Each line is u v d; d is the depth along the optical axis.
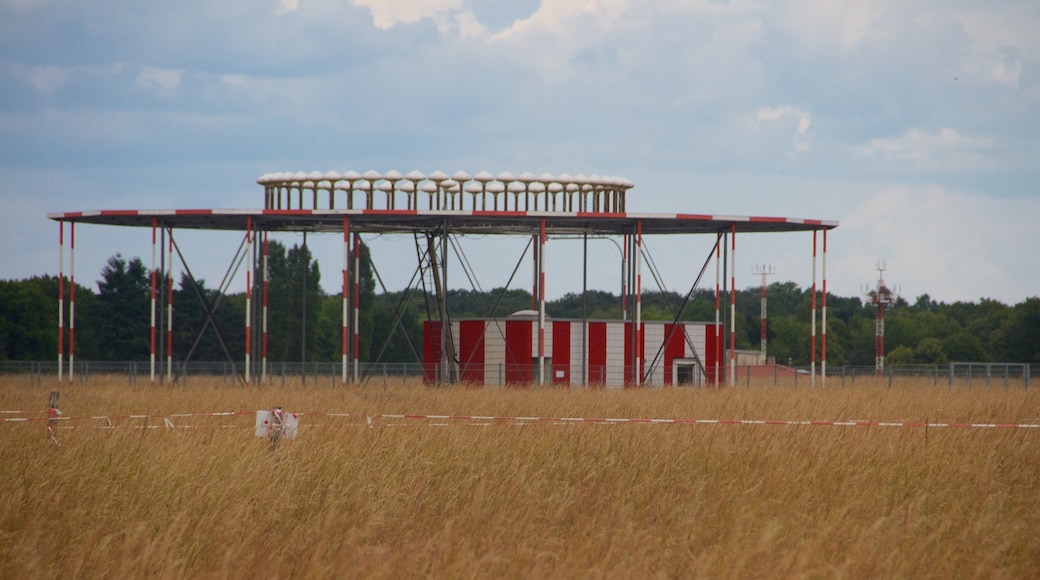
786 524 58.81
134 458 69.50
